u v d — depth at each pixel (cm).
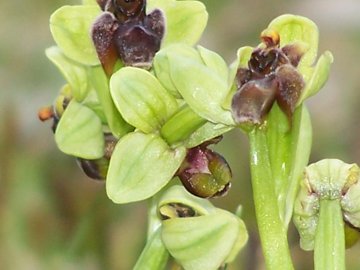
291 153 15
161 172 16
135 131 16
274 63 15
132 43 16
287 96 15
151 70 16
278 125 15
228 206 27
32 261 25
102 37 16
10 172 26
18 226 25
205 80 15
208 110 15
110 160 16
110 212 24
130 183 16
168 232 16
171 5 16
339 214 15
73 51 16
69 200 26
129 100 16
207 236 16
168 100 16
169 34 16
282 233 15
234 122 15
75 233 25
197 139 16
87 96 17
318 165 15
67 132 17
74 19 16
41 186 26
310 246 16
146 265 16
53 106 17
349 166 15
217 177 16
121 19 16
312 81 15
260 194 15
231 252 16
